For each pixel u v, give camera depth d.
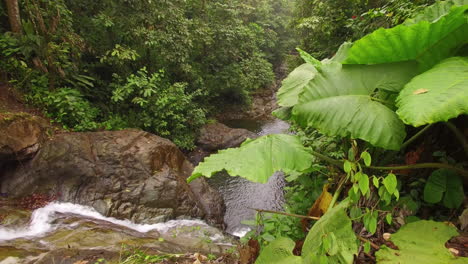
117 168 4.48
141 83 6.14
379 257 1.47
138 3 6.39
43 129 4.55
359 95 1.82
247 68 10.40
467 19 1.53
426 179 2.18
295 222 2.36
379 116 1.65
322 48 6.52
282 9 18.00
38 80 5.15
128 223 4.03
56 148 4.39
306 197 2.69
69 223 3.57
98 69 6.53
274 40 15.92
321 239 1.50
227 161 1.76
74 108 5.20
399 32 1.67
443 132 2.26
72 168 4.31
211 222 4.56
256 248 2.16
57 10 5.20
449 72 1.42
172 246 3.19
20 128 4.17
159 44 6.68
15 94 4.86
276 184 5.82
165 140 5.54
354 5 5.30
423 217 2.00
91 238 3.20
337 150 3.03
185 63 7.73
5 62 4.92
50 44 5.10
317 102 1.85
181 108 6.99
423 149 2.27
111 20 6.09
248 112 11.80
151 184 4.45
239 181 6.11
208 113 10.16
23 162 4.18
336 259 1.38
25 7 5.11
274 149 1.87
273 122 11.00
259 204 5.24
